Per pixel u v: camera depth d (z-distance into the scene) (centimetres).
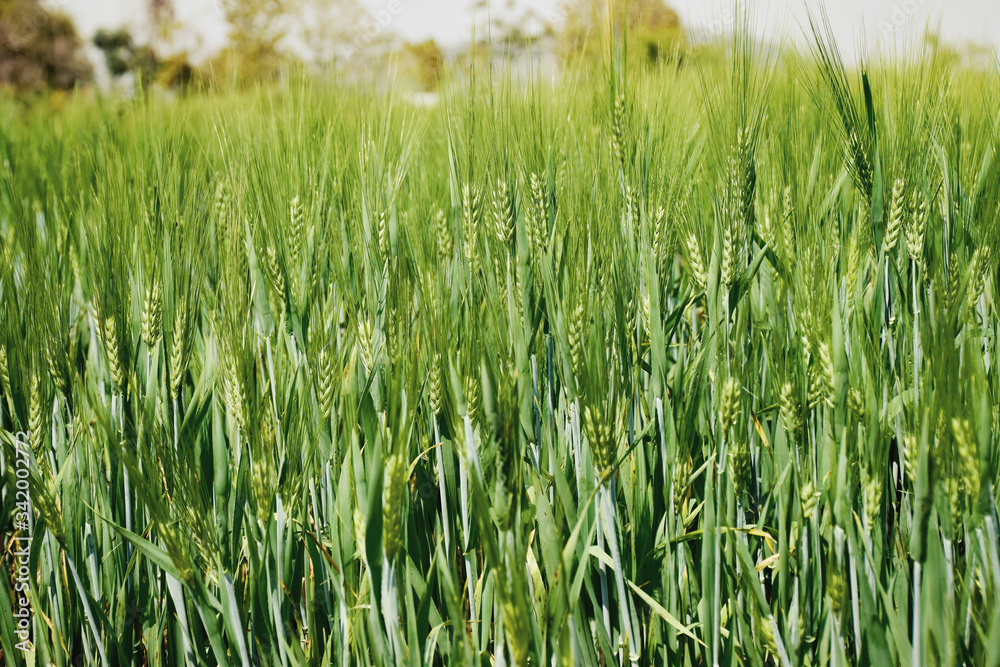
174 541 148
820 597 163
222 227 195
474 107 190
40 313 183
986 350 183
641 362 178
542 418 179
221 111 231
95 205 219
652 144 189
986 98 233
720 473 156
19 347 181
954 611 147
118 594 182
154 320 176
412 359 154
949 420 130
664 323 182
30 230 191
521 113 197
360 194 201
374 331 170
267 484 151
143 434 160
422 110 235
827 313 153
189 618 170
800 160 221
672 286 219
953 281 167
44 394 181
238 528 167
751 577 147
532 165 187
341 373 165
